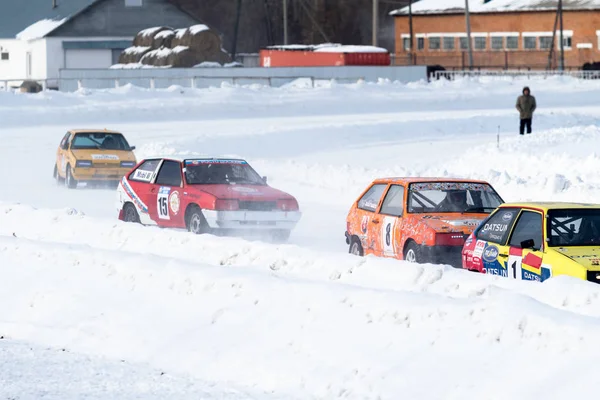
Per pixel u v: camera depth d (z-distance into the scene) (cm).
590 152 10956
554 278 3306
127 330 3856
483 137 15450
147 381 3278
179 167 6762
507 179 8244
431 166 10775
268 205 6412
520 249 4228
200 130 16650
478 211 5344
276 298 3619
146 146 13162
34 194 9700
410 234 5106
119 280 4262
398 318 3195
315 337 3319
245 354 3416
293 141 14638
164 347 3666
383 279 3725
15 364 3503
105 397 3023
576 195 7231
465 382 2834
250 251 4431
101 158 10206
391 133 15675
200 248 4703
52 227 5838
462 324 3031
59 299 4294
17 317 4325
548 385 2680
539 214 4256
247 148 14050
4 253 5028
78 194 9744
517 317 2905
